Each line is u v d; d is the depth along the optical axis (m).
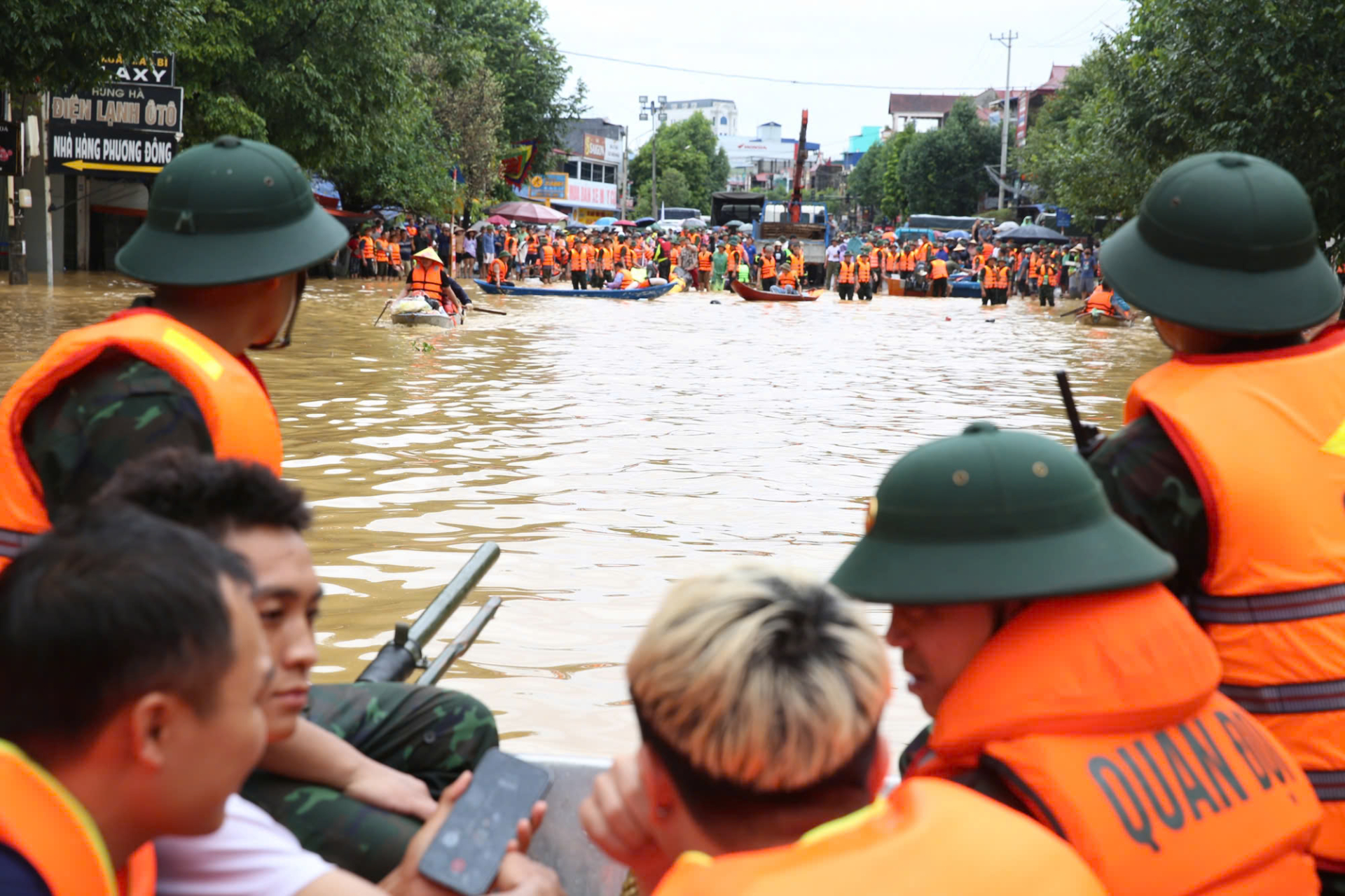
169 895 1.74
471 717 2.42
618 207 91.44
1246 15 14.84
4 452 2.11
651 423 9.95
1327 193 14.78
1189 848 1.53
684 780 1.34
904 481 1.73
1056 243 47.75
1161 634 1.63
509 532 6.22
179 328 2.20
